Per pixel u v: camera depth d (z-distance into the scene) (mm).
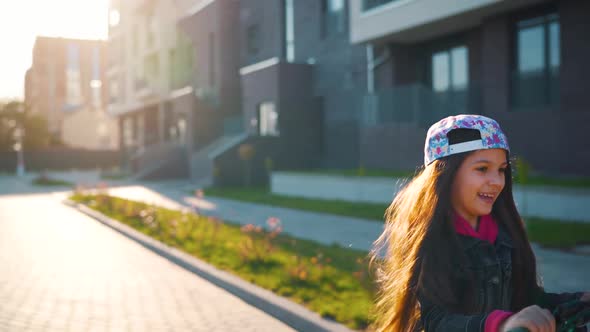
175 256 8305
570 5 12336
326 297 5488
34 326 5051
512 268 1615
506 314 1189
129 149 47906
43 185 32031
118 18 48062
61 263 8180
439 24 15266
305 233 10508
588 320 1358
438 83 17234
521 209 11164
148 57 41125
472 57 15906
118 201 17438
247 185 23469
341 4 21922
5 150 59594
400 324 1510
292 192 19281
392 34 16391
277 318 5320
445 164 1458
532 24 13617
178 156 32625
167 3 37719
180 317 5359
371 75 18547
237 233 10383
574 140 12461
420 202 1521
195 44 32938
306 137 23656
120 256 8797
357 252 8273
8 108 59906
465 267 1417
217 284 6766
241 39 29156
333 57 22359
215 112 30422
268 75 23672
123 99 47000
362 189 15797
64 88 89062
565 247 8188
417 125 15797
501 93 14211
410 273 1466
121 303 5883
